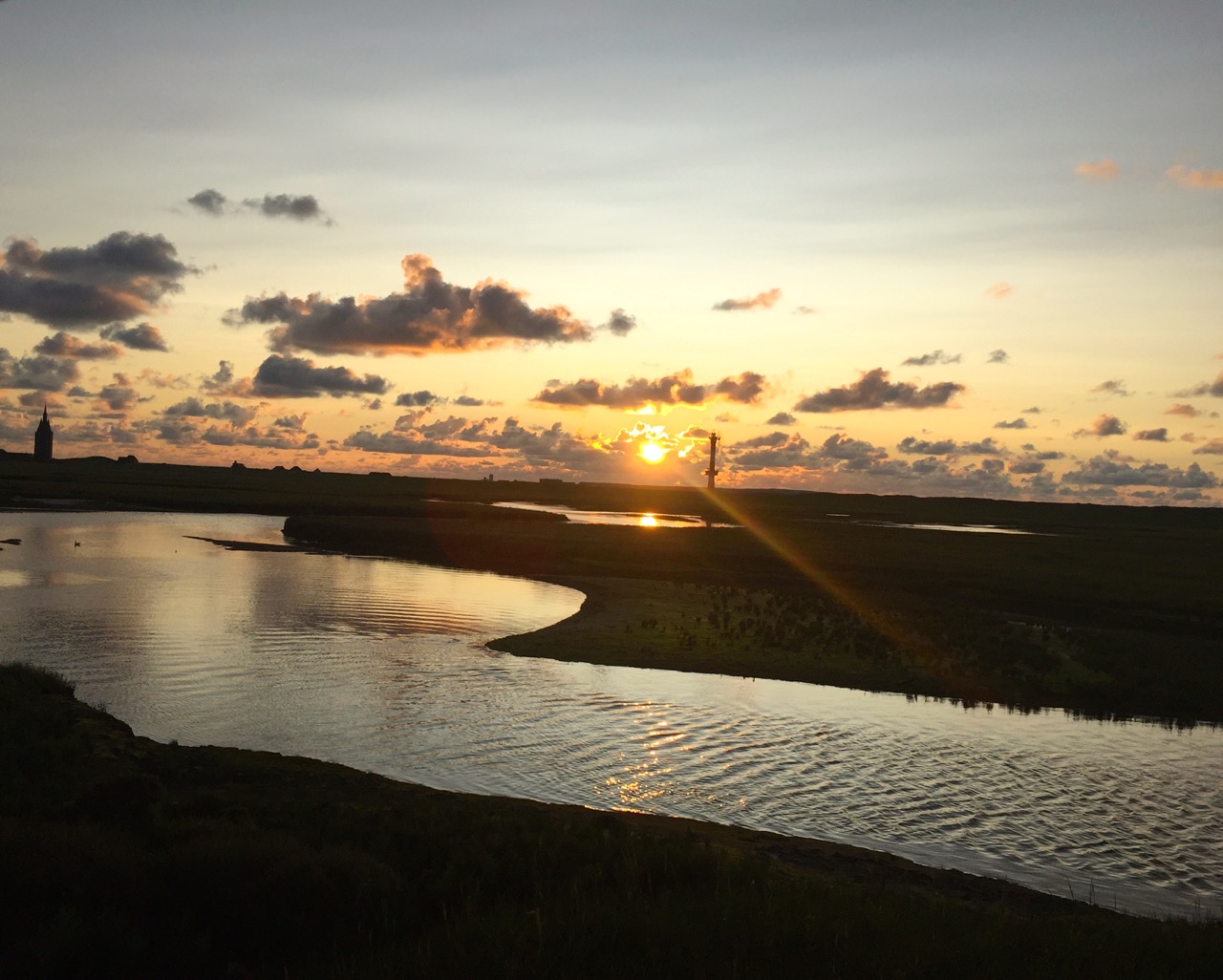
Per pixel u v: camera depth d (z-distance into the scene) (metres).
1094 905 14.29
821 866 14.91
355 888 10.55
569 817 16.61
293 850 11.12
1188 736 26.11
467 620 41.84
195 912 10.11
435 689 28.28
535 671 31.33
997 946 10.22
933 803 19.89
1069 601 50.66
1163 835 18.42
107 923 9.55
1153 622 46.03
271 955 9.73
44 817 12.95
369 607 44.91
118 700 25.81
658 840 13.72
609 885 11.70
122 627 37.25
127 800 13.48
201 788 16.28
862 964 9.47
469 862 11.77
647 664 32.88
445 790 18.95
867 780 21.23
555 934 9.72
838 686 30.72
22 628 36.50
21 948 9.02
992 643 37.66
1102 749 24.56
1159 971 9.84
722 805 19.31
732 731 24.86
